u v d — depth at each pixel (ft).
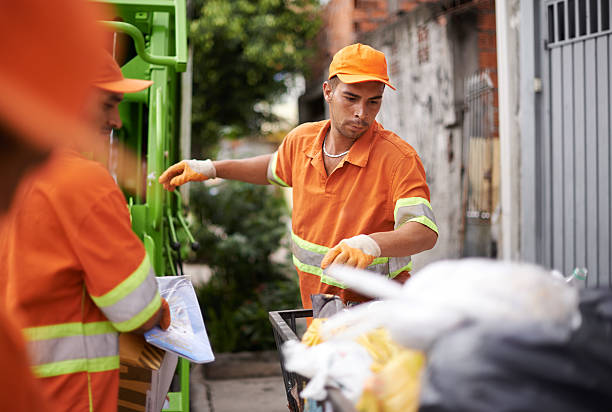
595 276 11.14
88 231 4.95
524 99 12.53
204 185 21.04
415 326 3.01
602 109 10.94
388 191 6.82
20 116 1.85
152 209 8.18
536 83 12.28
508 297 2.88
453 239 18.17
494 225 15.83
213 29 37.63
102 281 5.01
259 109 43.60
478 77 17.10
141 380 5.63
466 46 17.88
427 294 3.14
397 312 3.19
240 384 14.24
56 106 1.85
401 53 21.85
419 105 20.43
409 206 6.49
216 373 14.66
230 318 16.29
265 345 15.93
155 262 8.23
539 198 12.37
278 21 38.06
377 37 24.38
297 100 42.39
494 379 2.65
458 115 18.02
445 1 18.19
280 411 12.44
